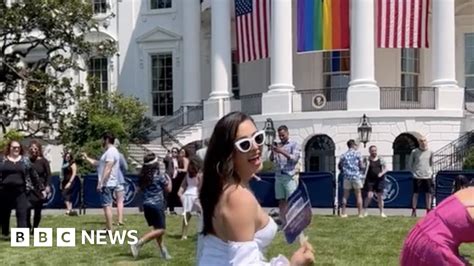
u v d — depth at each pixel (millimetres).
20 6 32375
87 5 33688
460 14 36375
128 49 41531
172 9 40750
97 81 35625
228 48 36188
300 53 34188
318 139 32812
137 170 30719
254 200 4051
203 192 4094
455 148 31156
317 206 22938
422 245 5395
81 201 24000
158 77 40938
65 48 37656
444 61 32562
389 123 31609
